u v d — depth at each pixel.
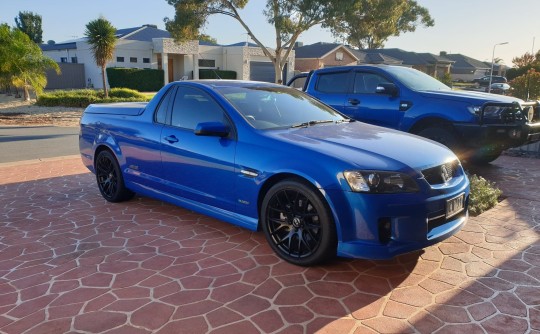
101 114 5.58
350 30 29.39
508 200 5.37
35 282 3.31
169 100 4.64
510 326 2.67
